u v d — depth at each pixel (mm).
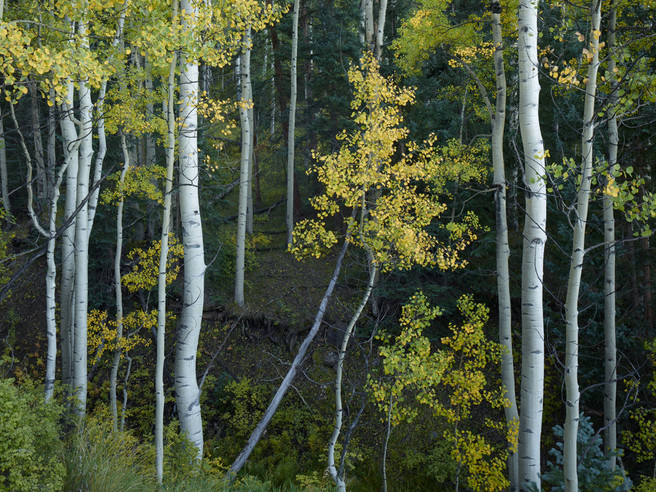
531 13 6105
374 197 11000
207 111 6711
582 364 11938
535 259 6352
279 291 15312
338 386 7750
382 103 8266
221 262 15492
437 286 13391
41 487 3695
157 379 6031
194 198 6961
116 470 4797
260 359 13906
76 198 8000
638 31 8609
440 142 14352
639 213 4879
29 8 5762
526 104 6164
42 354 13828
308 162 18938
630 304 11953
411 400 12883
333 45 15078
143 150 16516
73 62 4645
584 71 8430
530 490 6445
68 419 5855
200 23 6043
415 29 10078
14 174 18266
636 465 11102
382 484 11156
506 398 8836
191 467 6375
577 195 5523
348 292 15258
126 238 14398
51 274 7367
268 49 21125
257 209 20359
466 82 12602
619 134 11203
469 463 9195
